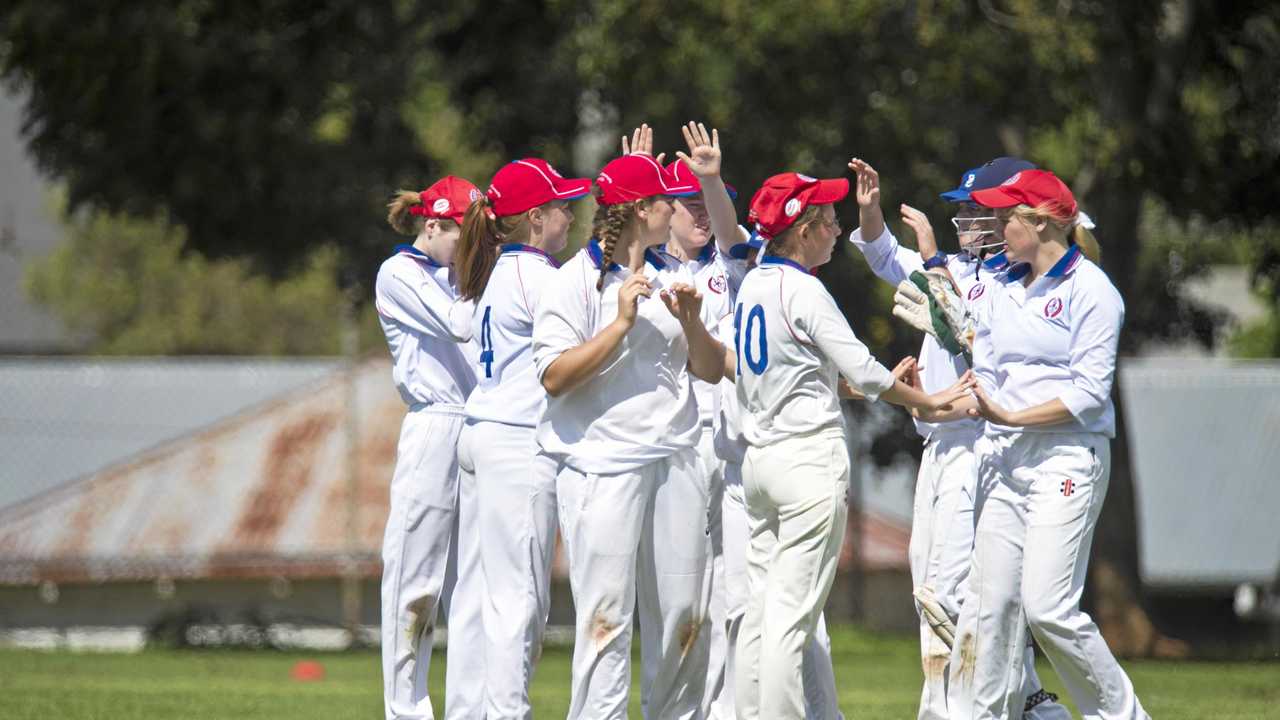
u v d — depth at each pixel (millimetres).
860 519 74500
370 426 84062
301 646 69750
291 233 73375
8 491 85625
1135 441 89625
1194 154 63812
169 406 91750
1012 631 25047
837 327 23250
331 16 71062
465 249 26766
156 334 164250
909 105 62656
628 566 23891
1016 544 24938
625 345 23812
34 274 156375
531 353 26000
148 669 52719
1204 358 128625
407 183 37656
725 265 27359
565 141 80688
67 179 74812
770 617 23594
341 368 86250
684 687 24578
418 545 28078
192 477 83438
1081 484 24312
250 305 168375
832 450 23594
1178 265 97250
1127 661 62219
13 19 65750
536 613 25859
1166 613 89062
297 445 84062
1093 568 68750
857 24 59719
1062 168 73188
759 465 23859
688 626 24312
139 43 65812
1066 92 62156
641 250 24328
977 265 26734
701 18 61094
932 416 24609
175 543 80250
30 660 56156
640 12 61594
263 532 80062
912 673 52844
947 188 64938
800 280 23500
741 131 63656
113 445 88750
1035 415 24078
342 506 80625
